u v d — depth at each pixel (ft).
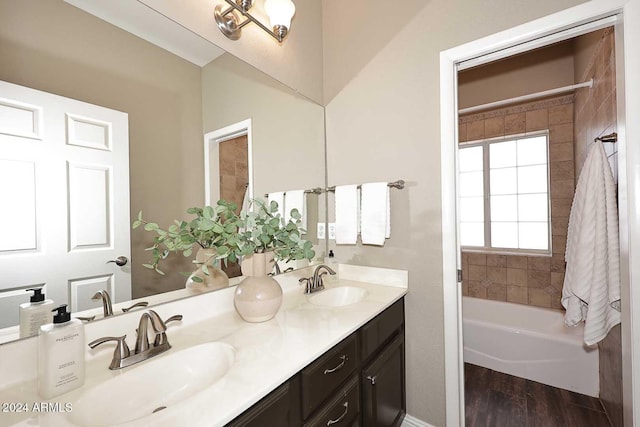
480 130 9.82
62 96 2.73
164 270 3.49
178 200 3.69
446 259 4.79
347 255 5.99
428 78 4.97
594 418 5.38
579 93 7.50
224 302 4.07
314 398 2.91
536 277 8.72
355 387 3.67
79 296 2.81
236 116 4.48
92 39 2.95
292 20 5.51
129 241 3.21
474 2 4.56
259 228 3.99
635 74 3.43
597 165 5.11
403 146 5.23
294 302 4.60
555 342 6.42
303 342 3.10
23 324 2.44
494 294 9.35
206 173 4.03
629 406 3.74
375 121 5.56
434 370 4.97
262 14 4.85
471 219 10.19
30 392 2.27
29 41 2.54
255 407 2.26
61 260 2.70
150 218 3.40
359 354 3.78
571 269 6.02
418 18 5.08
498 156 9.69
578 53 7.44
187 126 3.83
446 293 4.81
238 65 4.50
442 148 4.81
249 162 4.69
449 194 4.76
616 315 4.55
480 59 4.70
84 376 2.38
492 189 9.81
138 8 3.32
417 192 5.09
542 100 8.79
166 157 3.59
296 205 5.53
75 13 2.84
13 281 2.43
